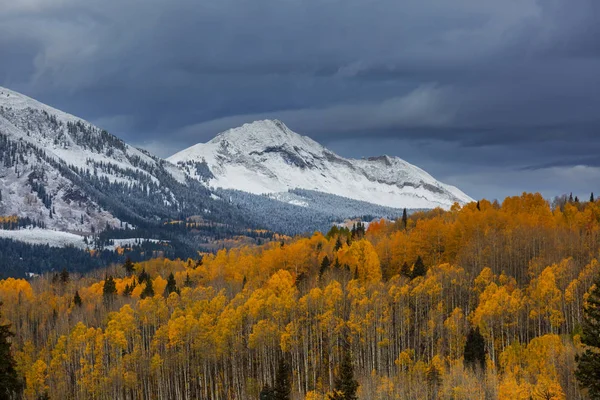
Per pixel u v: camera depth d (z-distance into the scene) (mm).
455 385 161375
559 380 148250
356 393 169000
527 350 173125
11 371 83188
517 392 145875
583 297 185375
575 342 169000
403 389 171000
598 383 84000
